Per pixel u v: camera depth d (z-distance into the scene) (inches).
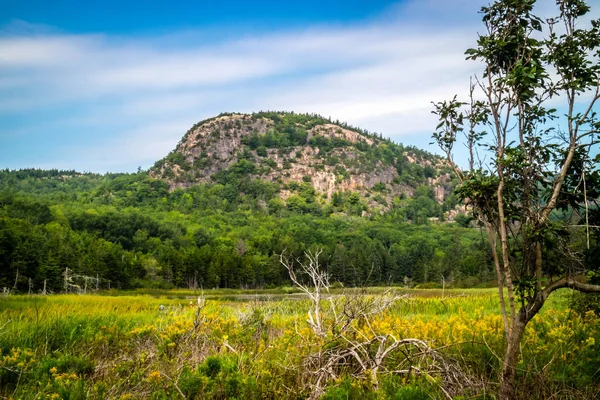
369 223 6638.8
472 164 207.2
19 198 4293.8
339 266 2549.2
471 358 238.8
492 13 208.1
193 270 2824.8
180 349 291.3
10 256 1924.2
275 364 242.5
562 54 195.5
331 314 291.4
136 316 512.1
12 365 257.1
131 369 257.3
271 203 7824.8
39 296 1127.6
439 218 7785.4
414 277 2815.0
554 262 196.2
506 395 185.9
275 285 2898.6
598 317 279.0
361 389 204.5
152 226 4633.4
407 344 255.0
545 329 280.4
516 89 192.1
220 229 5413.4
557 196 189.9
